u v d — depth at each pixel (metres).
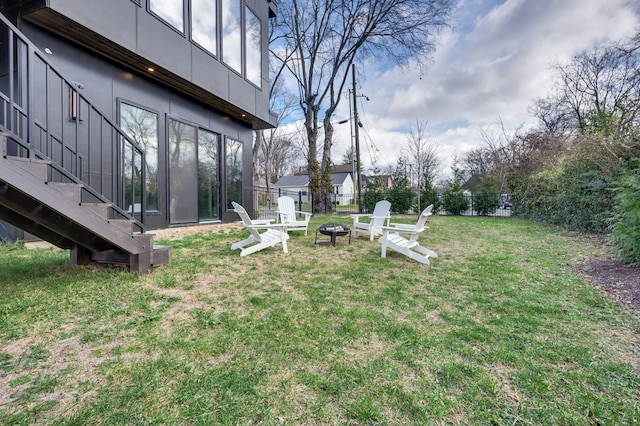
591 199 6.98
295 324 2.21
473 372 1.66
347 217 11.48
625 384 1.58
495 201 13.09
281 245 5.52
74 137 5.02
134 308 2.42
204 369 1.64
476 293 2.99
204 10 6.85
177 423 1.26
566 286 3.21
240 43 8.10
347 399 1.44
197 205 7.64
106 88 5.49
